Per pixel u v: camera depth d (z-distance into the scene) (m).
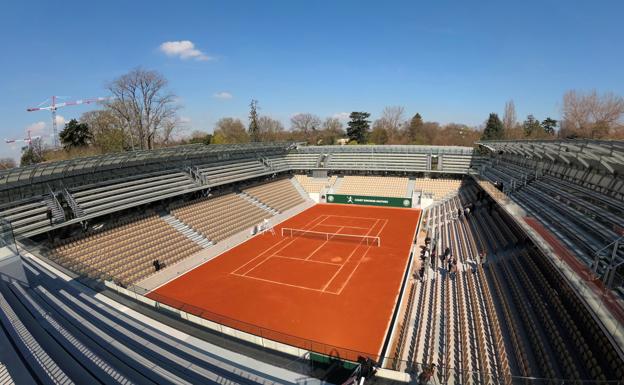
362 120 109.62
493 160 55.03
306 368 17.28
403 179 63.72
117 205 35.59
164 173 44.72
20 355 12.02
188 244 37.66
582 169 27.67
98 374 12.74
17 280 20.16
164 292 28.73
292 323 23.62
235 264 34.72
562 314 17.41
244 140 108.81
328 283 29.72
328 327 23.05
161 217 40.16
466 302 23.41
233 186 55.44
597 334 14.80
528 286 21.72
